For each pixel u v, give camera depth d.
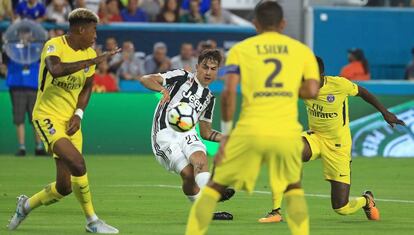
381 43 56.16
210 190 16.45
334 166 22.86
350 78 49.69
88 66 19.44
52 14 48.22
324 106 22.67
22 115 43.19
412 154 46.50
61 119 20.12
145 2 52.59
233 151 16.22
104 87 45.62
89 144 44.84
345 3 59.38
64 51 19.88
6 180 33.66
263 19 16.67
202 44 47.50
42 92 20.09
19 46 42.28
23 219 20.75
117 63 46.94
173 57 51.25
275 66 16.30
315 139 23.08
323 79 22.77
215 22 53.19
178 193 29.81
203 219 16.30
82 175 19.81
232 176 16.33
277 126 16.11
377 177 36.62
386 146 46.28
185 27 51.34
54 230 20.73
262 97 16.22
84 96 20.28
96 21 19.97
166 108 22.47
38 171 36.94
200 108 22.30
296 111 16.45
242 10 59.44
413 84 47.75
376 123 46.12
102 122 44.91
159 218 23.45
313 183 33.91
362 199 23.17
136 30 50.47
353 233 20.94
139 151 45.38
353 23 55.56
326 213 24.94
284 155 16.20
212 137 22.44
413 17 56.50
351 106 45.88
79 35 19.89
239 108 43.00
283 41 16.56
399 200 28.61
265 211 25.12
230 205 26.56
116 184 32.72
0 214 23.86
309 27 54.88
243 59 16.33
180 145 22.14
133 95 45.25
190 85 22.31
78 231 20.58
